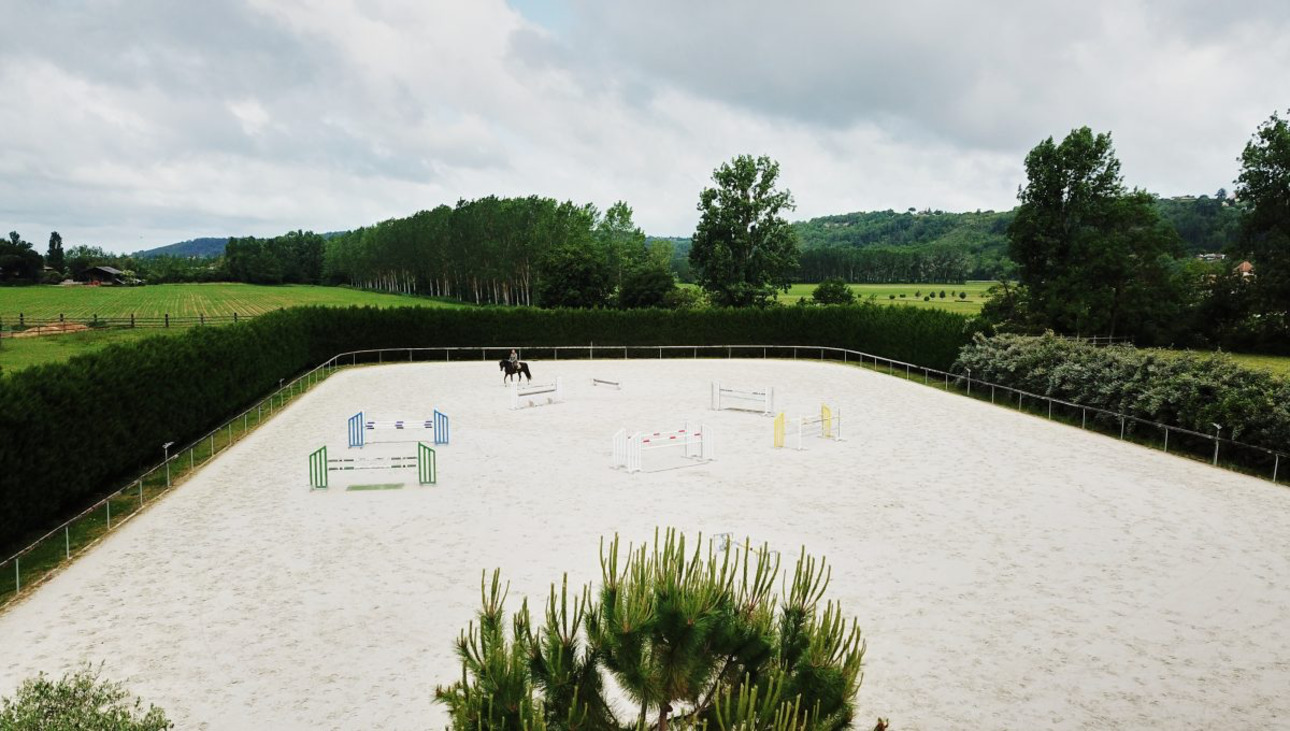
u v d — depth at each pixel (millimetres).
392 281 154625
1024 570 13375
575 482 19031
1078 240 48906
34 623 11297
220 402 25750
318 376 39750
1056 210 50094
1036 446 23469
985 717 8898
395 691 9430
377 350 46219
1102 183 48438
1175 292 51094
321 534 15211
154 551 14312
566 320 50531
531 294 117250
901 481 19203
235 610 11719
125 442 18688
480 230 109875
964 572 13258
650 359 49969
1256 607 11914
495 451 22484
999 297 52375
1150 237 48469
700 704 5984
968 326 37031
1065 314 47188
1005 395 32938
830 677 5555
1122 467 20812
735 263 65500
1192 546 14609
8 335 50156
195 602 12016
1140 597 12273
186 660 10188
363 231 172250
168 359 21328
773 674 5535
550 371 42750
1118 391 25797
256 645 10602
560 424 26609
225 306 87188
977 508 16953
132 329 56469
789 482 19078
